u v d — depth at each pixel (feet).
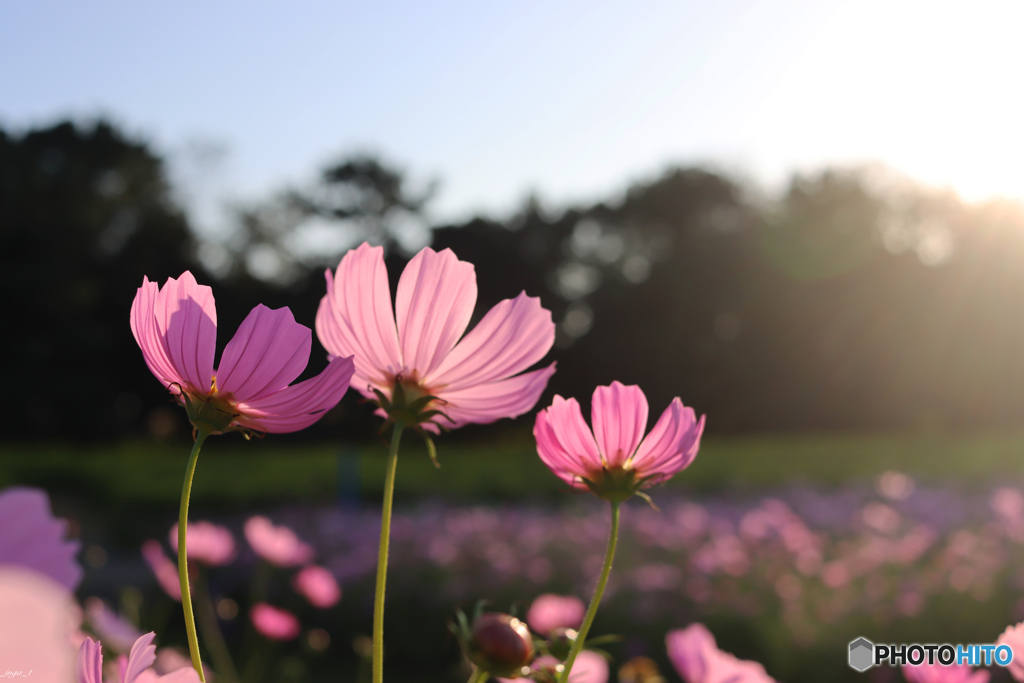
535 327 1.99
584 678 2.32
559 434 1.94
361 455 44.88
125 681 1.11
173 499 31.17
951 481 34.06
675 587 16.24
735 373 102.32
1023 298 99.40
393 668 17.01
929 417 101.19
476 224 106.52
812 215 109.91
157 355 1.55
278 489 32.68
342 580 17.83
